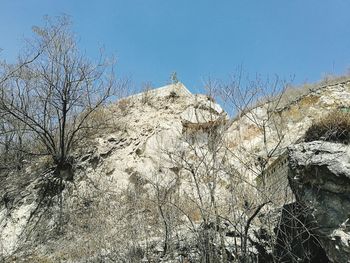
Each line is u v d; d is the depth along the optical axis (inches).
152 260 308.3
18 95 499.5
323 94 558.3
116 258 322.3
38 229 438.3
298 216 290.8
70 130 504.1
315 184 269.6
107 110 555.8
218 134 330.6
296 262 279.1
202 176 331.0
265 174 317.7
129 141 524.7
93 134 524.4
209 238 292.4
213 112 347.3
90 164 496.4
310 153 279.1
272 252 277.0
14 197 473.7
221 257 288.4
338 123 296.7
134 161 496.4
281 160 360.2
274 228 298.4
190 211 344.5
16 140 514.0
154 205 361.7
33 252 410.6
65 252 387.9
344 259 240.5
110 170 491.5
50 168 491.2
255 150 398.0
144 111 576.7
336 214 253.9
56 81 486.6
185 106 575.8
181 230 328.8
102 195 456.4
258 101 339.3
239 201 304.7
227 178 335.0
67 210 449.7
